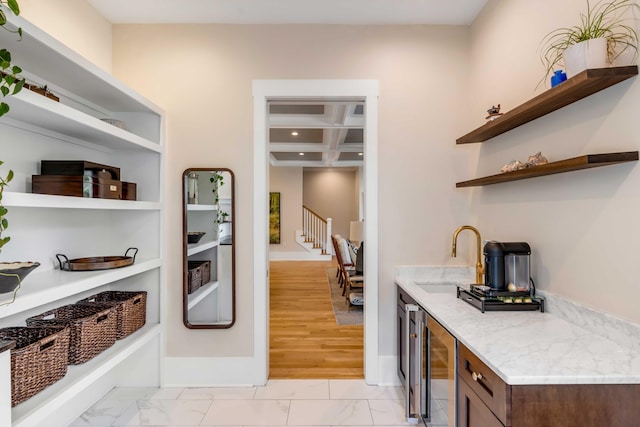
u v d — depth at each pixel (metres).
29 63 1.74
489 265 1.87
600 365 1.13
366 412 2.28
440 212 2.67
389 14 2.53
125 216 2.61
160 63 2.63
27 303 1.45
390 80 2.65
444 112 2.67
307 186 11.16
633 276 1.26
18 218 1.83
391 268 2.68
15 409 1.44
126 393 2.53
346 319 4.30
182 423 2.16
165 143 2.63
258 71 2.64
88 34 2.36
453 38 2.66
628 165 1.28
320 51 2.64
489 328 1.49
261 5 2.41
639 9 1.24
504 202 2.17
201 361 2.64
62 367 1.71
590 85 1.34
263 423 2.16
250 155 2.64
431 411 1.82
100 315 2.03
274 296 5.43
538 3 1.82
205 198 2.65
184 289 2.63
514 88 2.05
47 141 1.99
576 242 1.55
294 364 3.02
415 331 2.05
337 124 5.00
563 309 1.61
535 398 1.05
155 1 2.36
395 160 2.67
